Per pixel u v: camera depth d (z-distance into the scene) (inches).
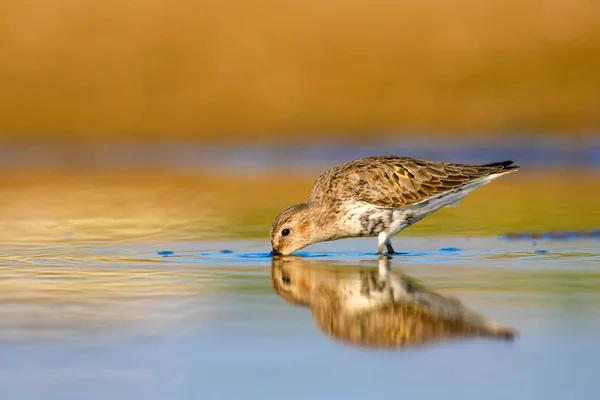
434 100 1086.4
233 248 534.3
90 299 385.7
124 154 1086.4
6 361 299.3
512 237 562.9
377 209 496.7
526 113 1056.2
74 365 294.0
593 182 829.8
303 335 327.3
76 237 581.0
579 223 609.6
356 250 530.3
